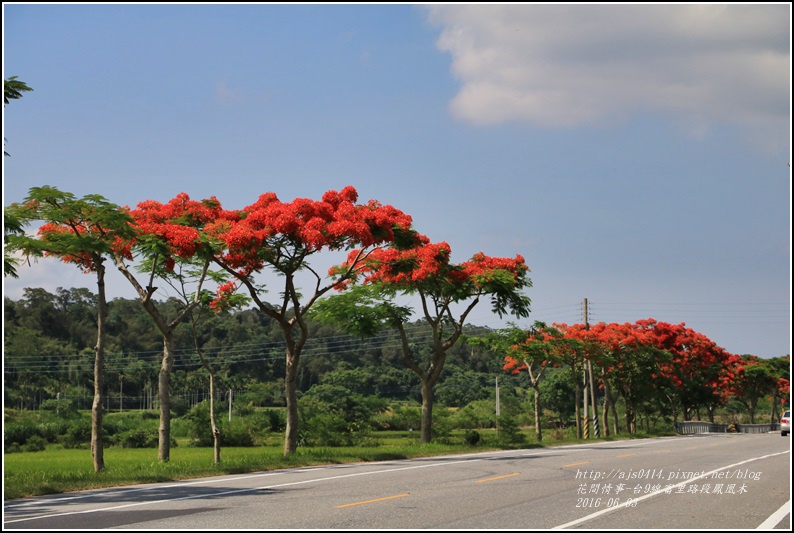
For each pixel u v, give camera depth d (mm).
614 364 56125
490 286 34156
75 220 21938
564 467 22203
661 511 13219
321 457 27172
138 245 23672
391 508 13711
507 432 46469
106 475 20125
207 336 124062
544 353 44062
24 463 37156
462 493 15883
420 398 123312
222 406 88562
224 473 22156
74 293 125875
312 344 128375
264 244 26141
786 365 73500
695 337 63094
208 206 26969
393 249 29875
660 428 67875
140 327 123875
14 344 106688
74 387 107188
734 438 45219
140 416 94312
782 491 15969
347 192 27797
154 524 12125
